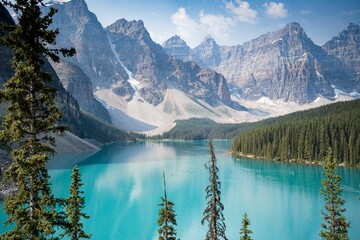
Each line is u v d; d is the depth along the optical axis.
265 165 152.38
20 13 17.09
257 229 64.94
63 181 104.25
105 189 101.56
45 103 18.45
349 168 139.25
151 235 63.25
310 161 157.12
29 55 17.09
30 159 16.72
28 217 17.44
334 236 43.75
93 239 60.97
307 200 86.69
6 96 17.02
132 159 176.38
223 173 130.00
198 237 61.31
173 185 107.75
